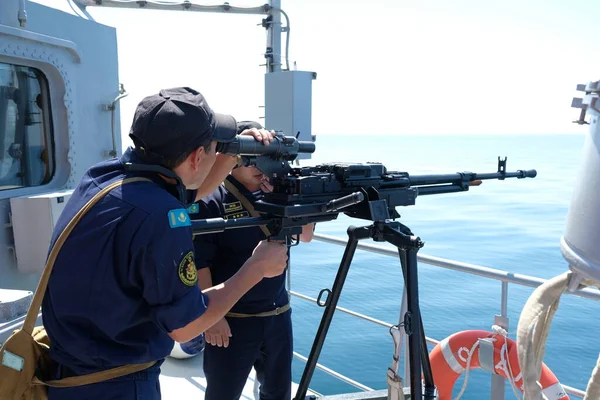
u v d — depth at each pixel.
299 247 23.91
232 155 1.93
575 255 1.24
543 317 1.74
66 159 3.60
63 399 1.63
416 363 1.94
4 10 2.98
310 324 12.16
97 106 3.90
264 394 2.91
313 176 2.00
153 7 4.41
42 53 3.30
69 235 1.56
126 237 1.51
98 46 3.88
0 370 1.63
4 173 3.23
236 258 2.69
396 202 2.26
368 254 22.14
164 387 3.66
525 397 1.77
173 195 1.68
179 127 1.57
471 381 8.99
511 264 22.53
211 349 2.75
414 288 1.96
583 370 10.17
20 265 3.18
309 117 4.92
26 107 3.36
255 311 2.71
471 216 37.53
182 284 1.55
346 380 3.58
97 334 1.60
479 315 13.86
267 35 5.07
